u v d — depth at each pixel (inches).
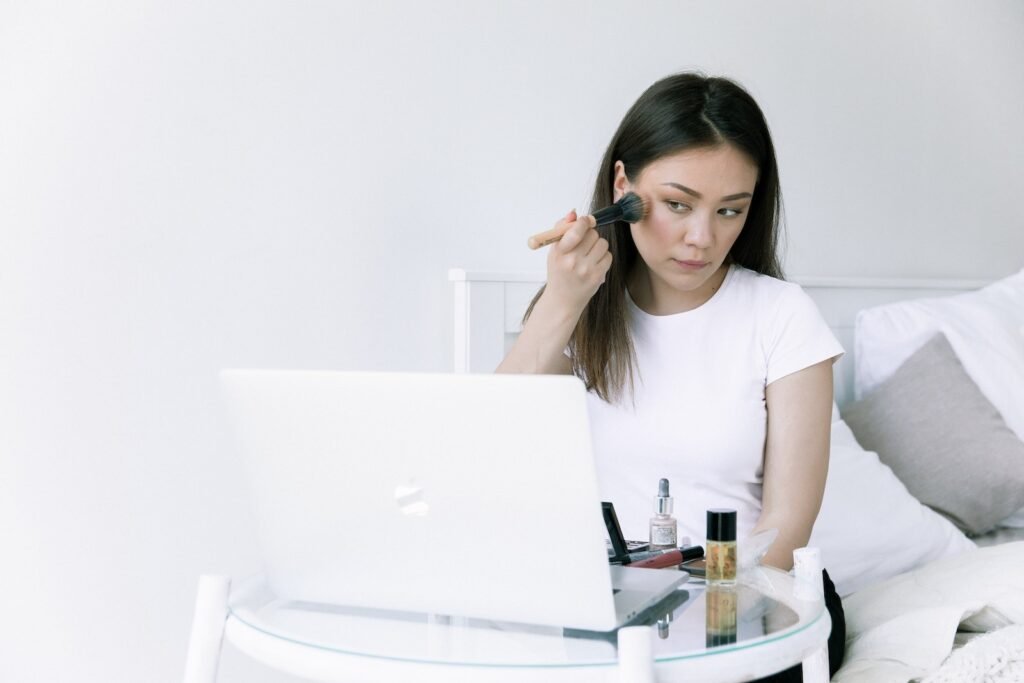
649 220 57.3
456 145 81.4
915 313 92.3
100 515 72.1
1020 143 106.3
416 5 79.8
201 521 74.9
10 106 70.1
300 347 77.0
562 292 58.0
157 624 74.0
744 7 91.8
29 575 70.7
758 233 61.9
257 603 44.4
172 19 73.3
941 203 102.5
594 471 36.8
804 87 94.9
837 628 57.7
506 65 82.8
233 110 74.8
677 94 57.1
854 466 80.8
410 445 38.8
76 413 71.4
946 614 56.7
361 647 38.8
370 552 40.7
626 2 86.8
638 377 61.1
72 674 71.8
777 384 59.4
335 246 77.9
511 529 38.4
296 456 40.7
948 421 86.2
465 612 40.1
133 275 72.6
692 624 40.8
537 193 84.3
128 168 72.4
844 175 97.2
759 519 58.0
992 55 105.0
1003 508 83.9
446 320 81.8
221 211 74.6
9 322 69.9
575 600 38.4
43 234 70.6
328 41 77.2
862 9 97.6
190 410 74.3
